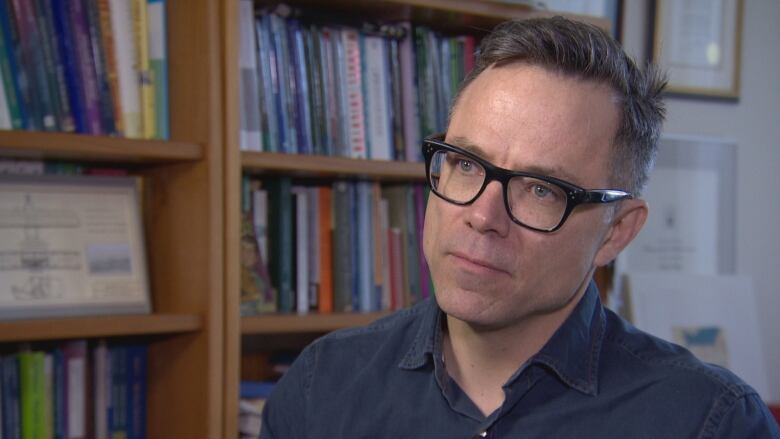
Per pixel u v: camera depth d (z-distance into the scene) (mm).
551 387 973
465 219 854
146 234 1764
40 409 1579
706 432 922
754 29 2553
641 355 1002
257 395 1734
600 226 895
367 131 1837
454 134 903
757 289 2525
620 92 906
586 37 895
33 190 1575
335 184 1855
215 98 1576
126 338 1733
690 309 2377
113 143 1499
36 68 1542
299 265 1810
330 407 1091
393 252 1907
